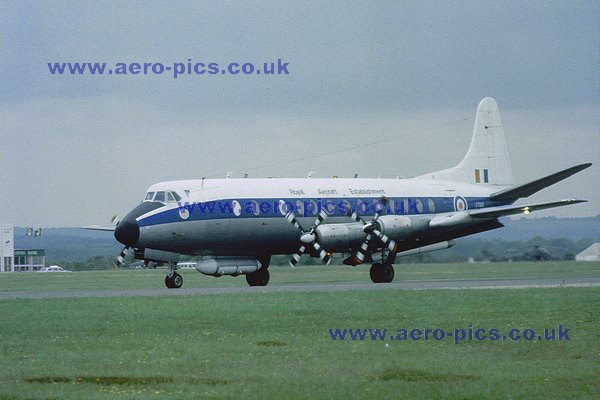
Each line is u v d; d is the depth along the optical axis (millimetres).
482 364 54188
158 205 116000
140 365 54250
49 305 87938
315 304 85875
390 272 126938
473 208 138500
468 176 144625
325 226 119000
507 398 45812
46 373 52031
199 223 116500
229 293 100500
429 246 134125
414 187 134750
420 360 55562
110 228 132750
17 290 124000
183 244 116750
